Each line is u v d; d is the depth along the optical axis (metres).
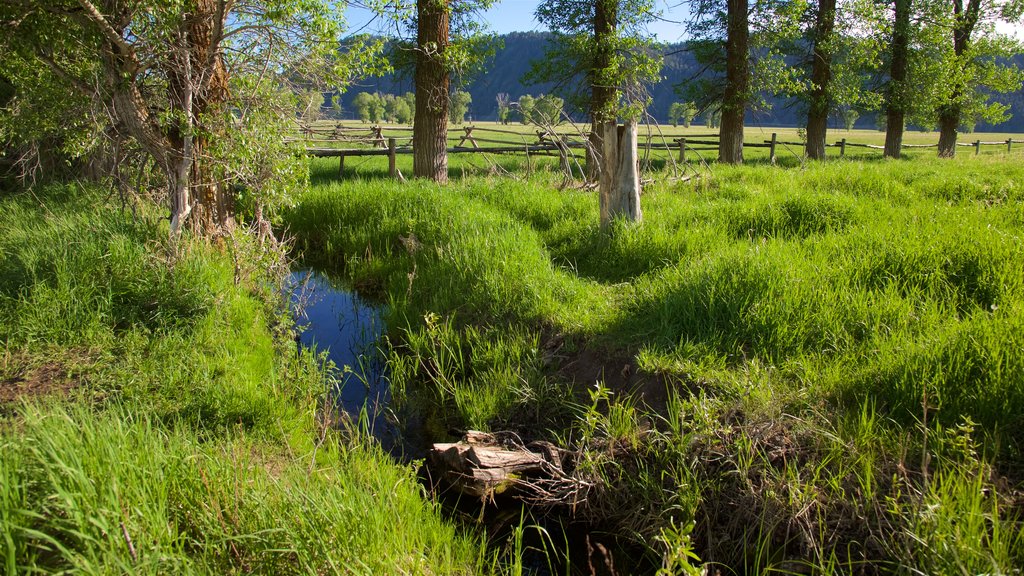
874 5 17.88
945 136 22.41
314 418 4.55
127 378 4.53
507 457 4.01
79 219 6.94
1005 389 3.53
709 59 17.48
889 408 3.81
